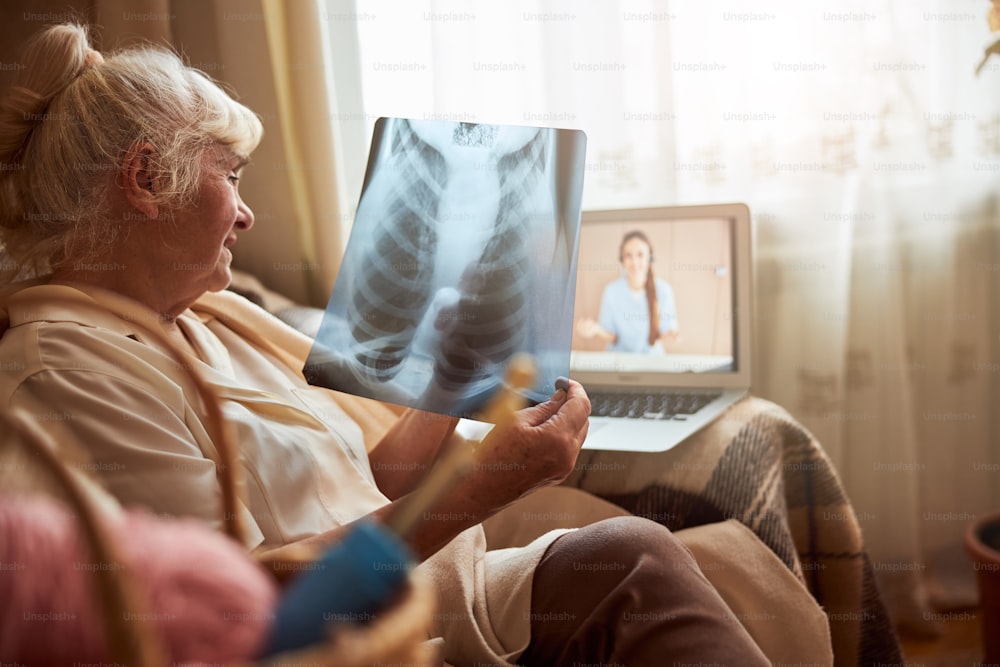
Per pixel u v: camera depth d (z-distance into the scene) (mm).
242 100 1541
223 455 541
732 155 1628
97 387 793
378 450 1100
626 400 1328
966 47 1568
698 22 1590
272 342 1117
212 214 920
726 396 1313
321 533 832
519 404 895
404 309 952
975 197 1614
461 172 993
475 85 1622
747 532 1053
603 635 802
